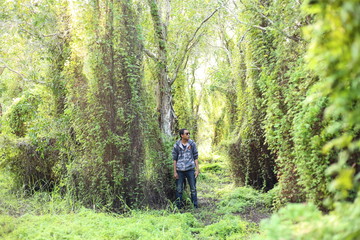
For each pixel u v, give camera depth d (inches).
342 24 49.8
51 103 318.0
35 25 303.0
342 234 54.7
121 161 262.2
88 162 262.8
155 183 288.8
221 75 501.0
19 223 187.9
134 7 293.6
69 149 285.9
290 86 203.2
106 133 261.6
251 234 196.1
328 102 147.5
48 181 315.6
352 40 49.1
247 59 326.6
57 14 309.1
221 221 221.1
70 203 247.6
